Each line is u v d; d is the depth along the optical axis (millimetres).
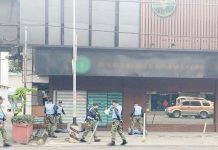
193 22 23984
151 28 23688
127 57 22844
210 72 23281
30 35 23000
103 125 24078
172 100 24516
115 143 17719
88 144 17344
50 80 23703
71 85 23922
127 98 24250
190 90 24578
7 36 23234
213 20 24141
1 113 16172
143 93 24328
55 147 16219
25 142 17109
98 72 22688
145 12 23688
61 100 23875
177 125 24453
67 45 22719
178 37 23828
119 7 23578
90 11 23438
